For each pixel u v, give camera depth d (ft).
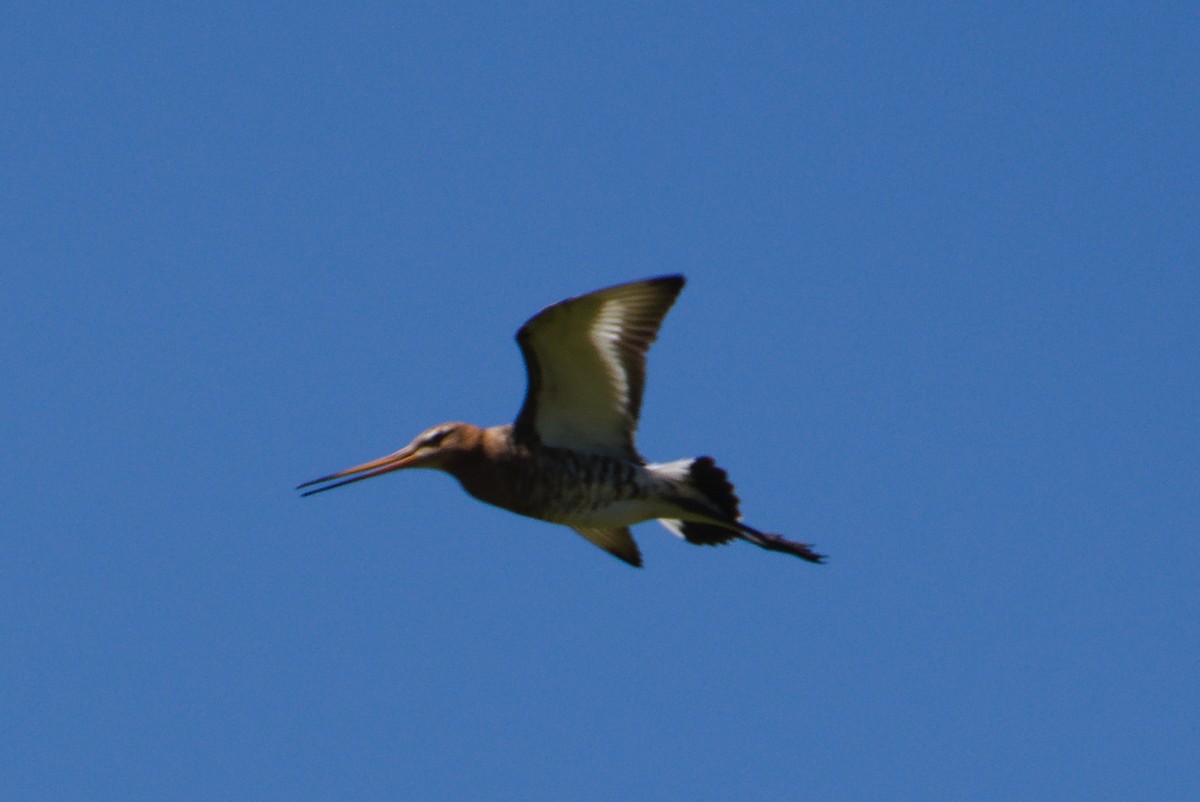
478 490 62.18
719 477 61.41
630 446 61.41
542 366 60.39
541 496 61.67
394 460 62.59
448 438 62.23
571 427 61.62
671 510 61.77
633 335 60.08
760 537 61.57
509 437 61.77
